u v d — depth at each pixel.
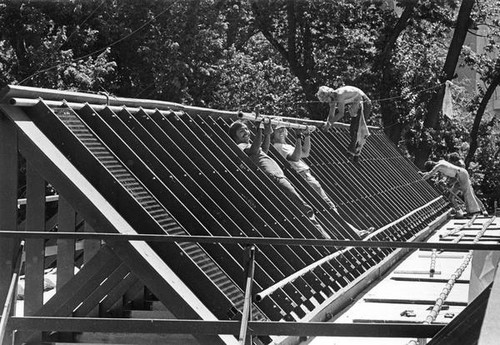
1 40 29.84
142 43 33.19
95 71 29.73
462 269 16.64
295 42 47.28
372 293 15.16
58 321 8.43
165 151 11.81
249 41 52.44
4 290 10.04
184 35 33.78
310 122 21.64
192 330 8.30
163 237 8.33
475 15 51.88
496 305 6.31
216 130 14.78
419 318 12.98
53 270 14.59
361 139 21.14
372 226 19.81
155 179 10.92
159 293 9.43
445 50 56.88
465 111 56.09
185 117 13.78
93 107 11.38
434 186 31.98
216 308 9.81
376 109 49.69
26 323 8.51
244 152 14.80
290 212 13.86
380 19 47.78
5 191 9.98
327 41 47.41
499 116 69.69
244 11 43.34
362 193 20.83
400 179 26.75
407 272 17.36
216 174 12.56
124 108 11.91
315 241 8.24
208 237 8.30
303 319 11.44
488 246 8.16
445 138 50.09
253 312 10.46
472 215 31.56
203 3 34.25
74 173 9.93
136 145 11.43
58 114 10.54
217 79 35.19
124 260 9.52
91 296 9.95
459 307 13.98
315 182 17.03
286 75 47.62
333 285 13.65
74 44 31.53
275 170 14.93
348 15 47.47
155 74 32.91
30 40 29.86
